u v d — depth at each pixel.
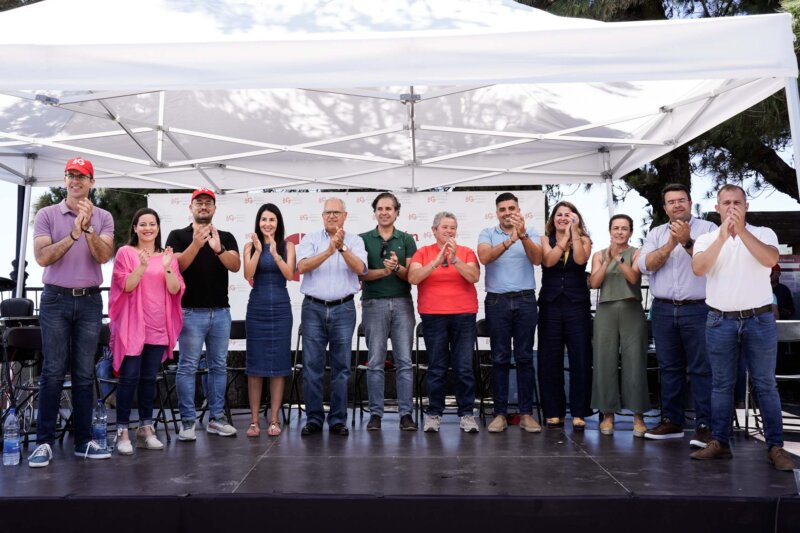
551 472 3.79
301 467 3.94
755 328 3.93
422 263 5.17
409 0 4.88
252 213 7.32
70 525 3.13
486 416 6.15
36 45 3.50
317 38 3.57
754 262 3.95
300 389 7.47
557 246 5.16
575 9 7.69
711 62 3.55
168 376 7.21
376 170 6.86
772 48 3.55
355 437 4.97
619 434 5.08
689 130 5.46
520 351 5.28
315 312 5.13
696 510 3.12
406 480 3.60
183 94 5.94
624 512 3.12
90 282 4.26
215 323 5.02
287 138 6.68
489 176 7.06
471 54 3.56
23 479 3.63
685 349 4.68
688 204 4.64
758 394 4.00
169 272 4.55
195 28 4.24
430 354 5.21
